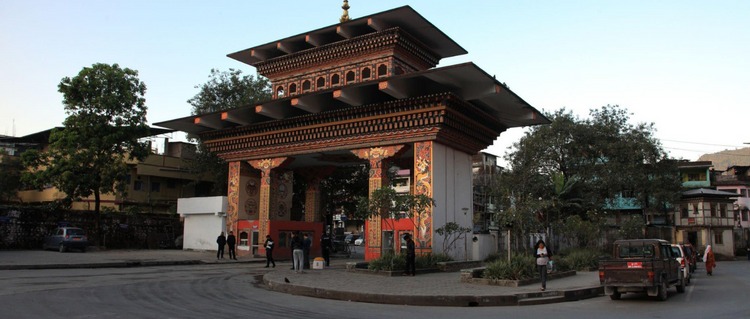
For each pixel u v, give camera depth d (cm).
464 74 2116
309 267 2289
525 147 4394
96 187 3381
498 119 2761
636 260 1434
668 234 5344
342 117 2533
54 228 3478
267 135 2884
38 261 2244
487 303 1354
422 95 2412
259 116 2908
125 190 3675
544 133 4369
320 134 2667
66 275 1758
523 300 1384
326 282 1638
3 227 3225
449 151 2469
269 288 1611
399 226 2369
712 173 6184
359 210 1997
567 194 4312
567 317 1129
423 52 2939
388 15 2641
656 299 1500
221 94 4106
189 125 3109
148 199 4584
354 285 1566
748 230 5831
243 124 2983
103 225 3694
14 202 4253
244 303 1247
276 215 3056
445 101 2216
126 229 3819
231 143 3084
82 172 3344
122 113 3481
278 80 3194
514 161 4434
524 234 2258
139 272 1980
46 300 1151
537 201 2402
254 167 3045
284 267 2386
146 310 1070
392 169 3497
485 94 2288
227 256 2953
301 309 1187
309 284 1571
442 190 2359
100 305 1112
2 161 4531
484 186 5134
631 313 1202
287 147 2842
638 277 1422
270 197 2961
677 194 4556
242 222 3041
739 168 6391
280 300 1341
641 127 4422
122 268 2192
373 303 1358
